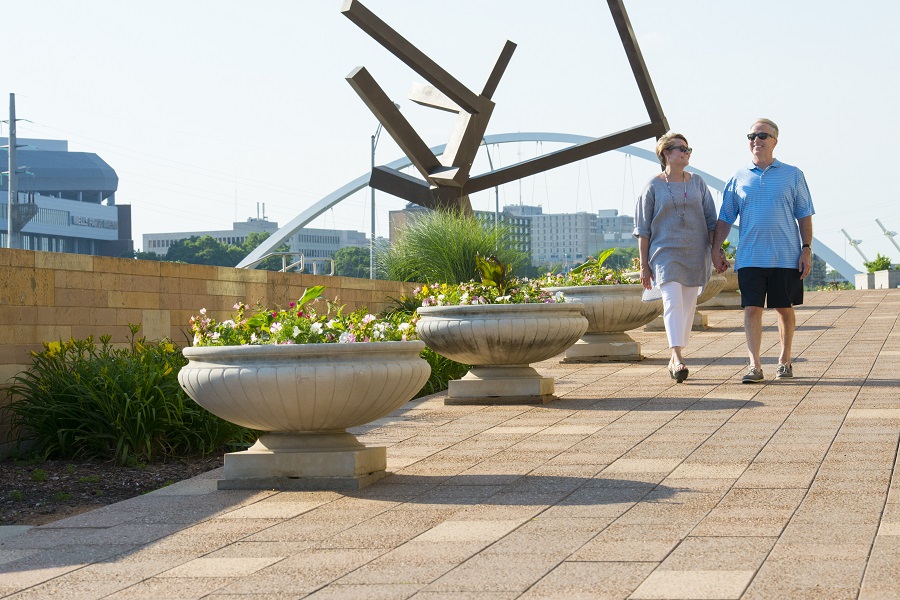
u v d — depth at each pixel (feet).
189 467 23.40
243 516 16.01
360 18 54.54
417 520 15.08
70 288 27.94
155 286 31.94
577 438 21.95
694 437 21.08
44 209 600.39
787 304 28.55
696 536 13.21
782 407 24.27
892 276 125.39
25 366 26.05
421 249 63.05
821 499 14.99
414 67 58.08
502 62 62.80
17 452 24.85
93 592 11.98
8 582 12.60
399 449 21.83
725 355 37.27
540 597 10.88
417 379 18.58
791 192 28.17
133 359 26.35
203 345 18.92
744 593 10.64
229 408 17.87
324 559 13.02
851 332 42.16
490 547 13.23
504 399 28.35
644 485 16.71
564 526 14.19
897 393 25.57
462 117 63.26
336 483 17.83
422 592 11.28
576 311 28.76
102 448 24.09
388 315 48.42
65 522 16.19
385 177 65.46
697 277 29.66
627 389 29.71
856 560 11.66
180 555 13.64
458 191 64.39
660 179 29.76
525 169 65.51
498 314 27.81
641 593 10.83
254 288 37.91
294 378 17.28
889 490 15.38
